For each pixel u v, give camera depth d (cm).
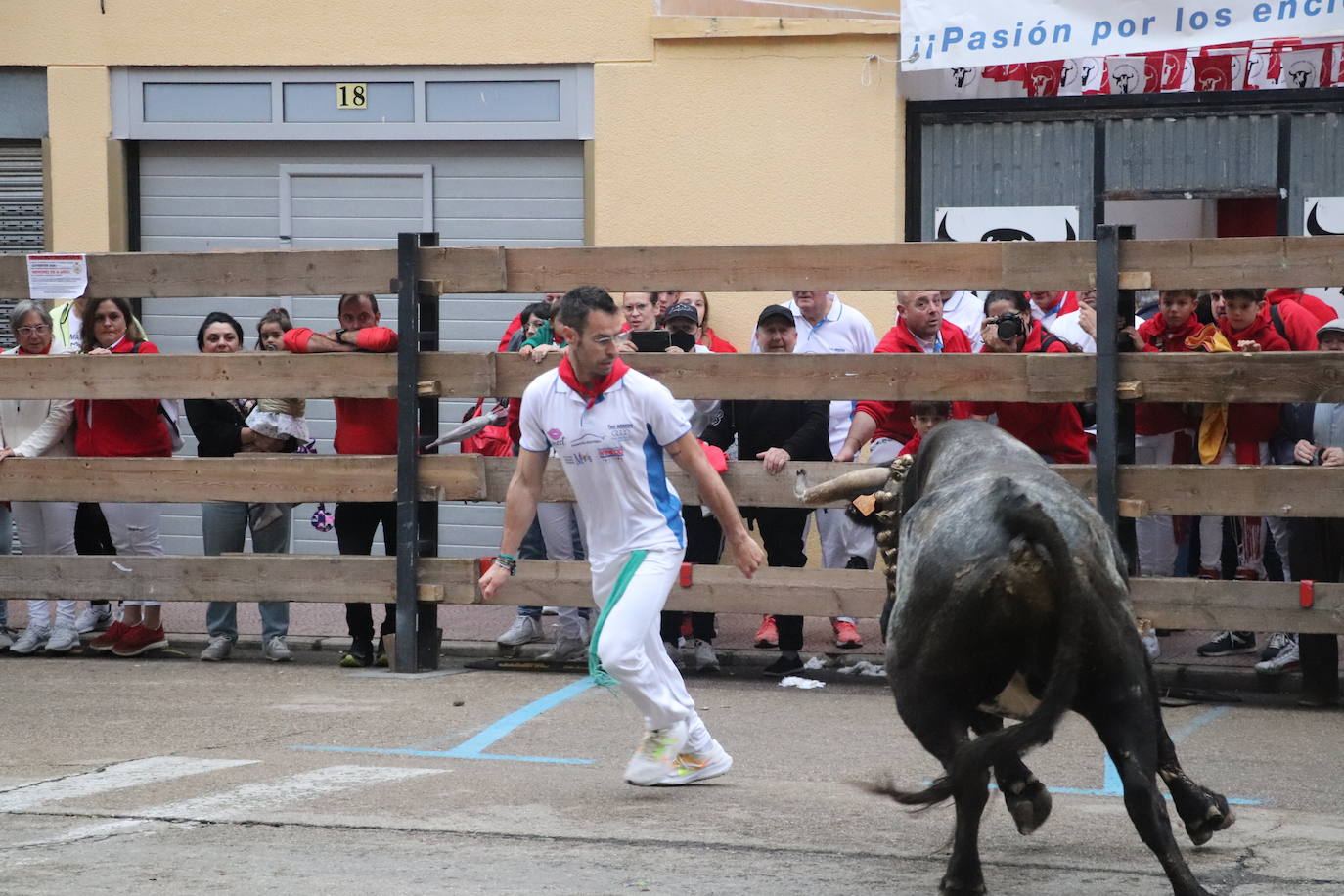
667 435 850
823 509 1302
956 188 1567
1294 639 1202
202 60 1658
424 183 1650
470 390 1234
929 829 764
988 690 605
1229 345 1196
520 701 1123
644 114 1582
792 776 904
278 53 1645
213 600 1280
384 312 1670
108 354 1285
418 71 1627
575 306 834
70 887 653
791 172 1560
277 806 801
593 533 867
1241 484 1113
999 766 625
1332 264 1097
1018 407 1192
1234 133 1518
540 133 1609
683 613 1357
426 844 726
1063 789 876
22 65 1684
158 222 1702
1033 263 1144
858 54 1538
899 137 1548
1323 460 1144
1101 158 1541
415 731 1027
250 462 1269
